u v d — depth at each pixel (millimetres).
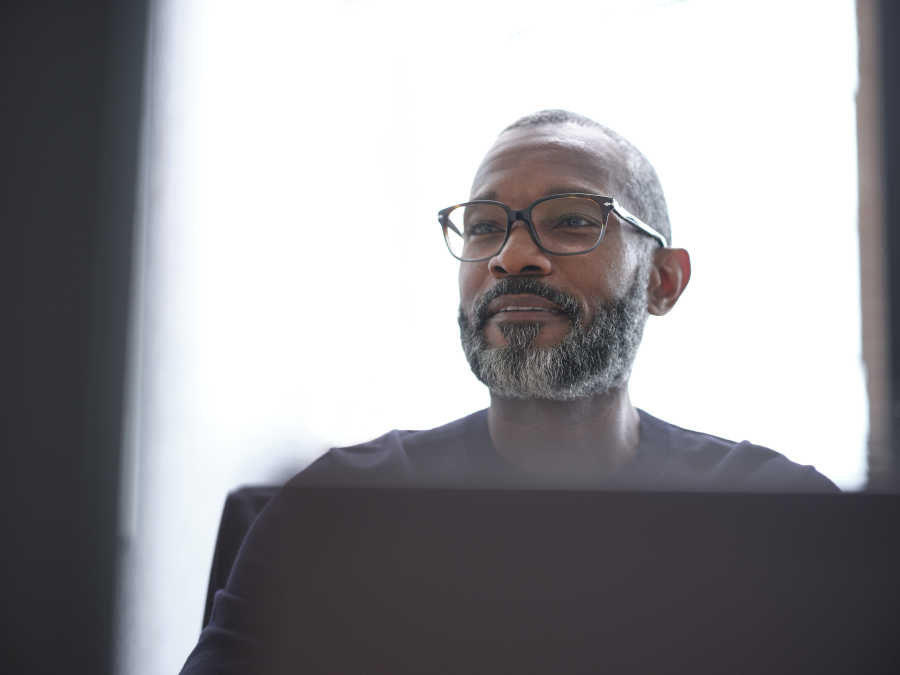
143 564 1453
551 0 1542
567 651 349
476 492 366
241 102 1707
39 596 1370
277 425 1701
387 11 1755
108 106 1504
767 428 1248
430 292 1744
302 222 1778
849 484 625
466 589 359
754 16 1363
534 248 627
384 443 720
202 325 1612
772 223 1305
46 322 1444
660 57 1428
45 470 1409
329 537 376
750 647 340
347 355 1754
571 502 355
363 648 366
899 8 1257
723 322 1298
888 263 1229
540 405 665
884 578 338
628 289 672
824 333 1252
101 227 1485
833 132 1291
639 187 707
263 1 1731
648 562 349
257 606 416
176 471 1538
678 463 682
